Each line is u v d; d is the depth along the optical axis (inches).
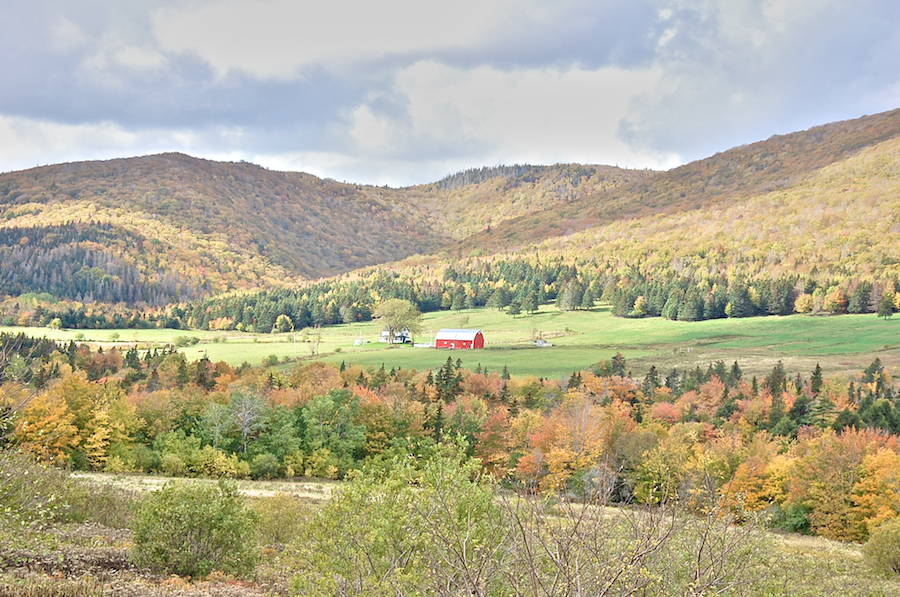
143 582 833.5
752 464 2418.8
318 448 3095.5
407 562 581.0
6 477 722.2
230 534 948.6
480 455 3139.8
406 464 686.5
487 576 396.8
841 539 2207.2
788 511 2326.5
